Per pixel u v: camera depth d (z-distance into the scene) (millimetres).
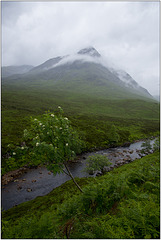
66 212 6938
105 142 53156
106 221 5168
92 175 27531
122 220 4797
